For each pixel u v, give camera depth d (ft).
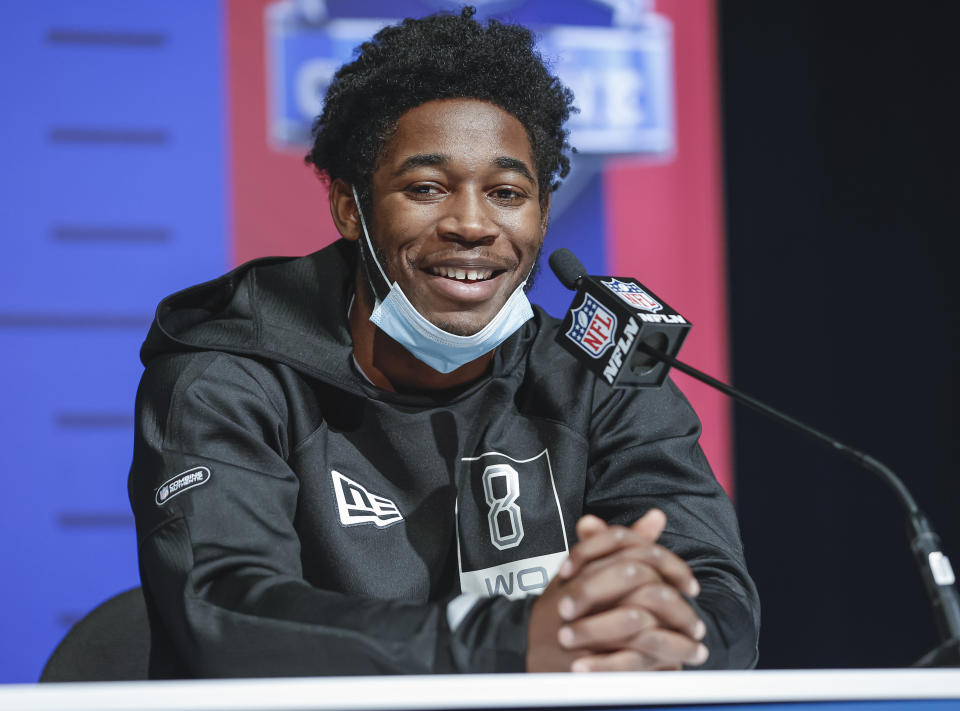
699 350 36.83
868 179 39.01
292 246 34.88
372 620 11.59
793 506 38.70
